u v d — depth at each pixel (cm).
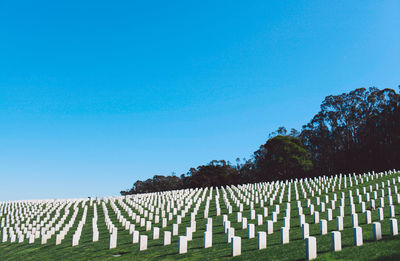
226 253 1494
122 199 5416
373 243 1316
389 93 8669
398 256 1089
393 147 7875
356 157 8512
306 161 8344
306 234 1631
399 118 7788
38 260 2025
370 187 3559
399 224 1753
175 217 3181
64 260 1886
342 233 1652
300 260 1220
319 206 3003
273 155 8619
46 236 2619
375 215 2216
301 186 4562
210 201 4188
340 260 1141
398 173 5222
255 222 2445
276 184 4972
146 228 2562
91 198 5862
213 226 2466
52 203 5519
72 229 3123
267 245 1573
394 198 3048
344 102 9662
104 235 2594
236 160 12144
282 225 2203
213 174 10194
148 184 13488
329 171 9062
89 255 1909
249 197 3969
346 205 2939
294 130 10825
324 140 9919
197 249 1680
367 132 9000
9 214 4728
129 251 1852
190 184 9975
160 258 1596
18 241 2847
